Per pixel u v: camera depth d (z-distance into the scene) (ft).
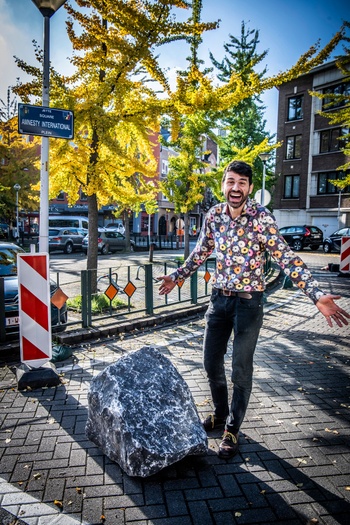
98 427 9.57
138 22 20.52
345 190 101.91
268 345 18.97
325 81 104.01
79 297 26.78
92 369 15.43
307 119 108.88
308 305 29.32
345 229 77.97
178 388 9.49
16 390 13.37
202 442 9.09
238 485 8.56
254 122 79.66
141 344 18.98
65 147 23.54
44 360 13.80
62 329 20.20
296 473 8.98
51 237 83.35
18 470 8.96
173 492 8.31
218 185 47.70
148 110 23.47
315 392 13.39
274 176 93.86
